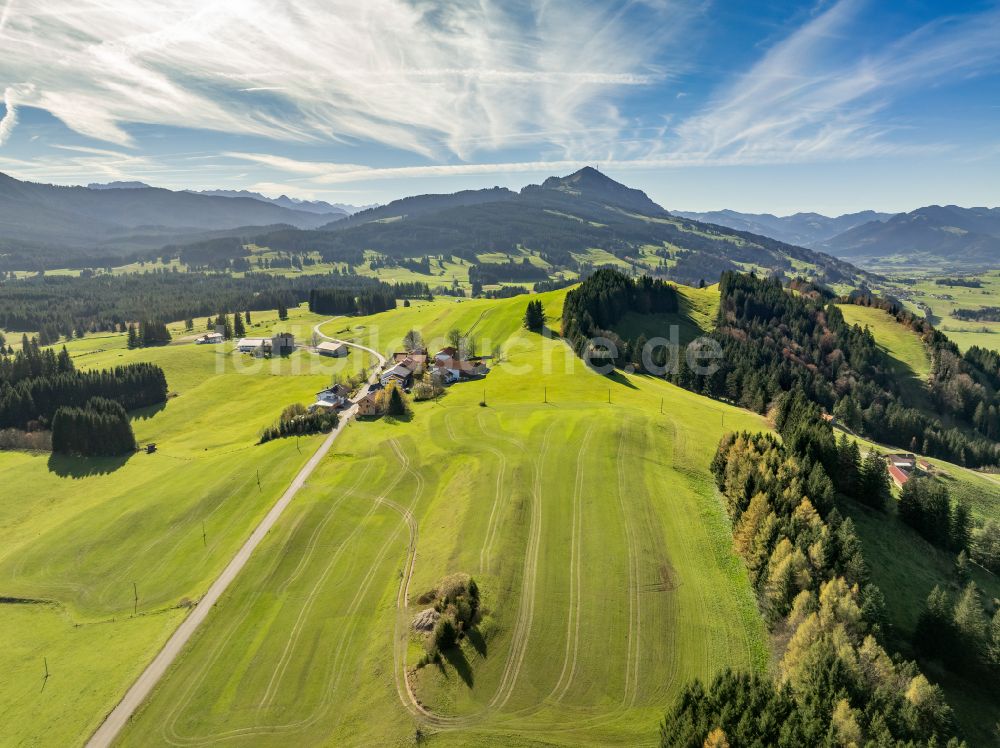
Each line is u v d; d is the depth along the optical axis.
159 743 54.69
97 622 75.75
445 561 72.81
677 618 60.72
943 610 56.94
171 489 110.56
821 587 57.09
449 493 94.50
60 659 68.81
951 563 76.81
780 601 59.34
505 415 122.75
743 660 55.84
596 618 60.69
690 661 55.56
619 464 93.44
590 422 111.06
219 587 78.31
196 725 56.16
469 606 60.66
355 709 54.19
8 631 76.19
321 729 53.19
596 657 56.03
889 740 40.91
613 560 69.62
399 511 93.44
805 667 49.00
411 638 60.84
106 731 56.81
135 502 108.38
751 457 83.88
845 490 88.12
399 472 106.25
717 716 43.34
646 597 63.66
